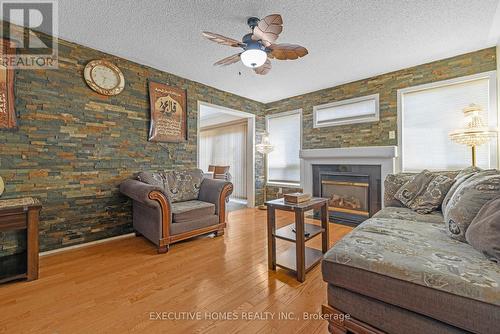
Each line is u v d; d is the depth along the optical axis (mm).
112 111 2914
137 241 2875
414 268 1052
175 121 3555
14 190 2260
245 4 1959
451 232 1444
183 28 2318
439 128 3062
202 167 7312
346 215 3646
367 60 3031
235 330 1363
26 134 2322
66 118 2564
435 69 3053
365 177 3443
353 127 3809
